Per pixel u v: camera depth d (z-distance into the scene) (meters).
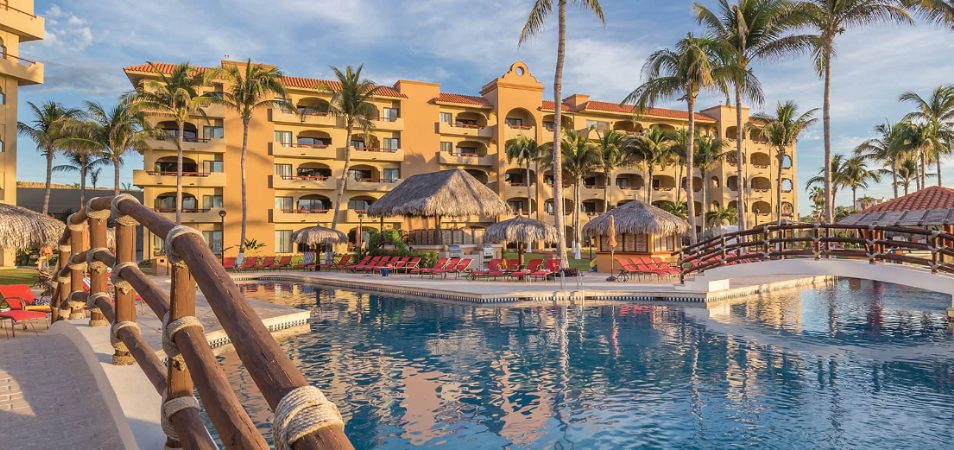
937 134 41.91
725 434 6.37
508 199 52.47
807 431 6.48
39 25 34.88
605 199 50.50
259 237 44.09
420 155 49.97
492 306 16.69
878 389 8.16
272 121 44.88
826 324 13.54
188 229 2.14
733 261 18.53
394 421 6.75
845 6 26.33
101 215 5.09
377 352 10.44
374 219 47.59
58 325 7.11
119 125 36.81
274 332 12.42
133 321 4.23
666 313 15.34
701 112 62.09
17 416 4.14
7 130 34.03
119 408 3.75
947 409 7.26
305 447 1.09
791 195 61.50
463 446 5.98
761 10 27.19
